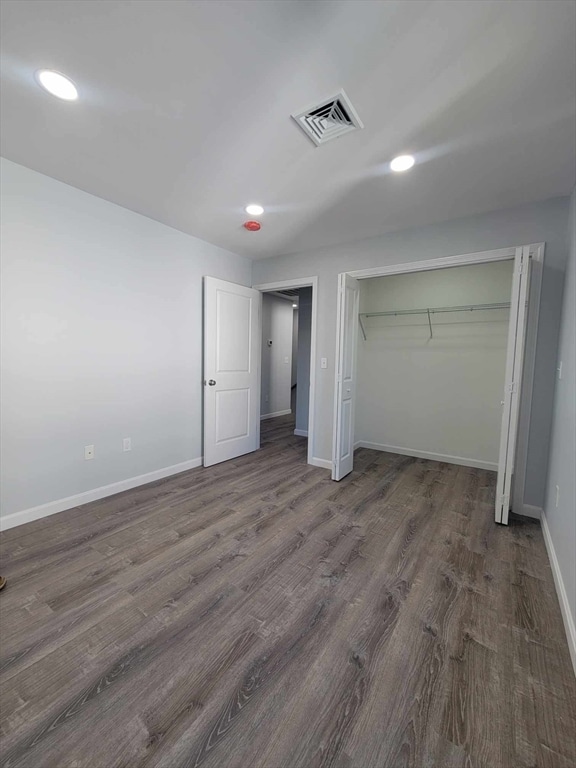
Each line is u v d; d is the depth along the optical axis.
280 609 1.57
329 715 1.11
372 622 1.50
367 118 1.59
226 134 1.76
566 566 1.60
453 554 2.02
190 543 2.10
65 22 1.17
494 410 3.58
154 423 3.11
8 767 0.95
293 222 2.87
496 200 2.42
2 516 2.20
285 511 2.55
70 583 1.72
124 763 0.97
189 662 1.29
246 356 3.95
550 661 1.31
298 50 1.25
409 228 2.97
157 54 1.29
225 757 0.99
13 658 1.29
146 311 2.97
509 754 1.00
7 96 1.52
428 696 1.17
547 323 2.43
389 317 4.20
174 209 2.70
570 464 1.71
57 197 2.33
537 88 1.39
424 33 1.17
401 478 3.29
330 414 3.54
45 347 2.34
